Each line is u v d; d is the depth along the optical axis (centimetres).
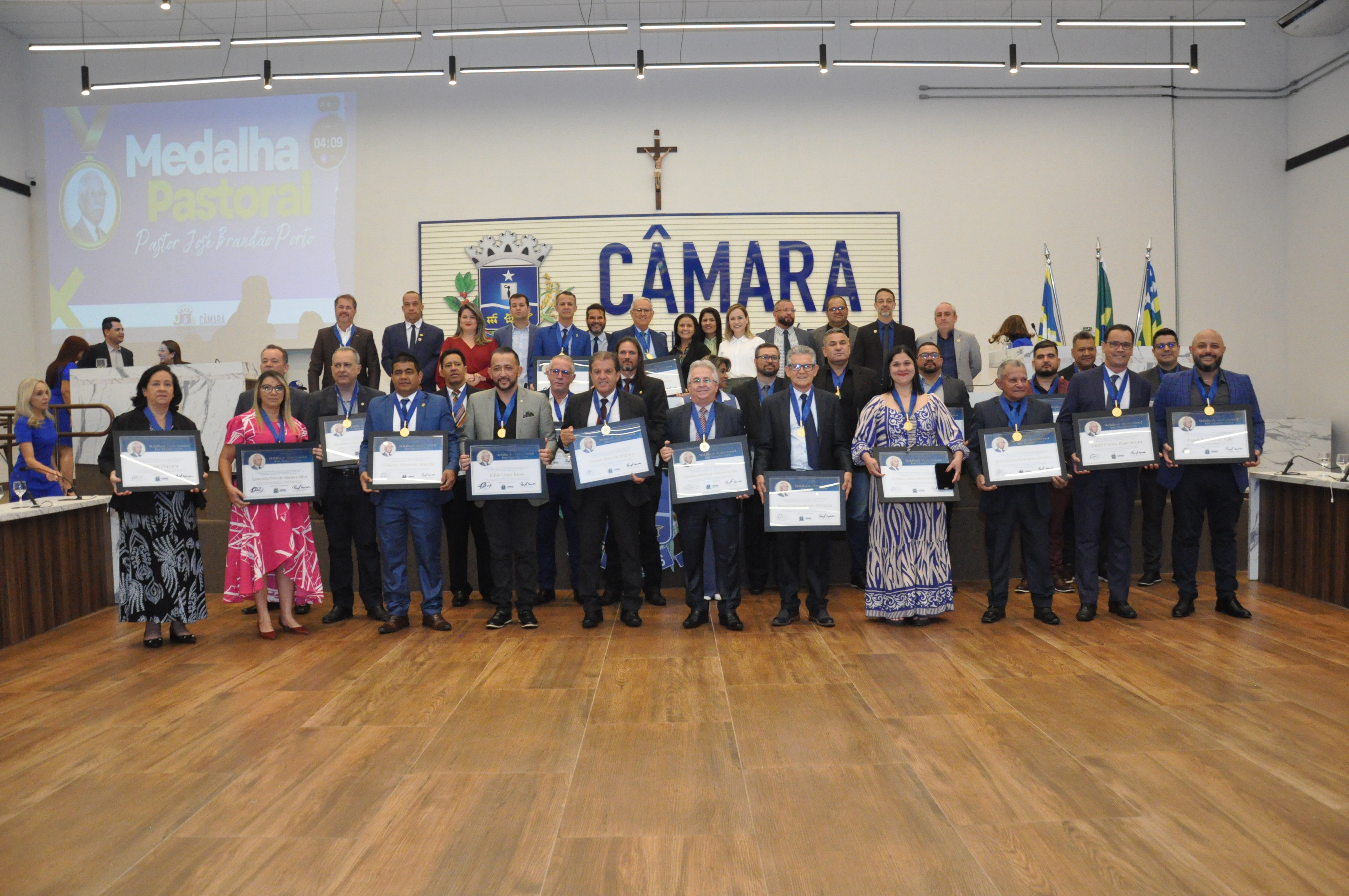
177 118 1109
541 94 1084
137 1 1019
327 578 677
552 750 324
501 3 1027
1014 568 671
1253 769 297
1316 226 1046
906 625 516
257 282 1101
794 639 488
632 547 525
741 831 258
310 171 1097
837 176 1082
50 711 378
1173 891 222
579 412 526
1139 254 1088
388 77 948
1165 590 609
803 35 1077
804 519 498
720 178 1082
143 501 484
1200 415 507
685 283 1079
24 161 1119
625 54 1080
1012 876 230
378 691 399
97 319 1119
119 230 1115
